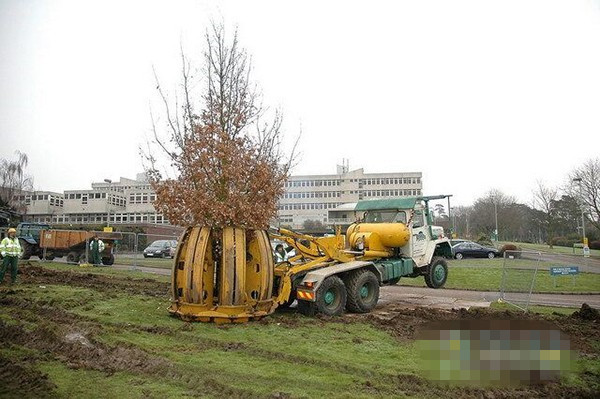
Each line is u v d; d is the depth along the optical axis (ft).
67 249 80.07
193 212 35.01
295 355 22.58
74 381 17.66
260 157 39.06
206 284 30.30
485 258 114.11
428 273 49.32
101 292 40.06
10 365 18.78
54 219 255.70
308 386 18.33
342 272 37.09
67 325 25.80
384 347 25.18
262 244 31.99
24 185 179.83
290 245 36.76
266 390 17.65
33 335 23.27
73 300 34.22
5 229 86.74
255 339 25.58
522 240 255.91
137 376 18.57
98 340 22.99
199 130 36.17
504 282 43.27
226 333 26.63
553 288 59.11
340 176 335.47
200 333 26.30
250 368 20.22
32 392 16.28
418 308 38.06
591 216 153.69
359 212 49.49
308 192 335.47
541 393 19.22
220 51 39.68
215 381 18.21
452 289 56.24
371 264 38.68
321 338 26.68
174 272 31.32
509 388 19.61
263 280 31.48
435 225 55.72
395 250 46.19
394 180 335.88
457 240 118.01
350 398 17.12
